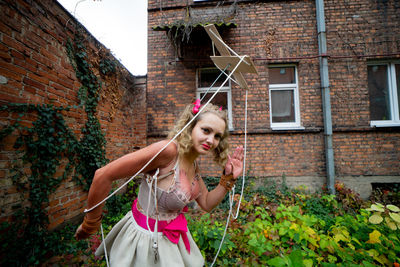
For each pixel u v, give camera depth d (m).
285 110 4.46
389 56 4.16
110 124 3.75
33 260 1.94
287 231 1.97
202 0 4.51
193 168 1.26
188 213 3.37
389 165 4.03
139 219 1.08
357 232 2.08
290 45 4.34
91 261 1.95
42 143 2.22
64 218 2.59
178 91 4.46
